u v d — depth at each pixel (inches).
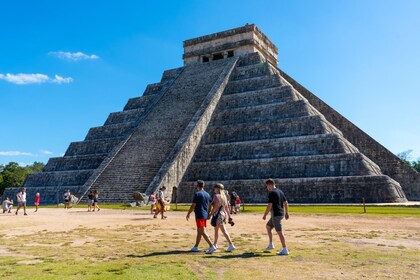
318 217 803.4
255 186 1397.6
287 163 1424.7
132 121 2032.5
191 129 1667.1
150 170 1528.1
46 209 1240.2
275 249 418.6
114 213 1011.3
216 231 409.4
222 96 1925.4
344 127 1849.2
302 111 1589.6
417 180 1579.7
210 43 2381.9
